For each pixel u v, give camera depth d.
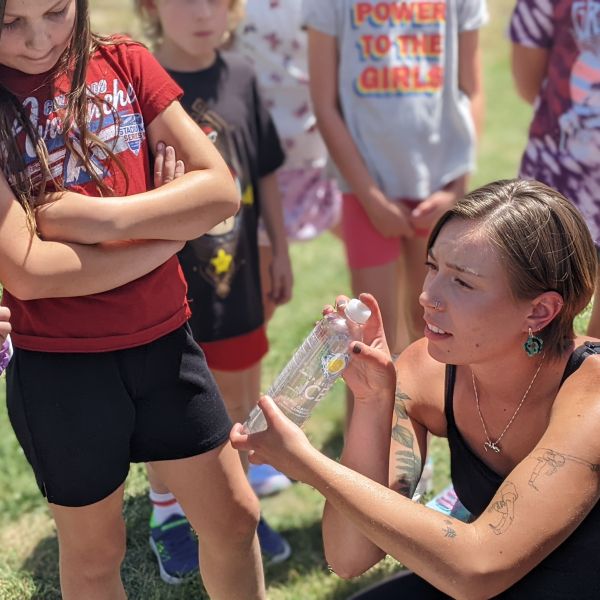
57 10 2.18
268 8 3.95
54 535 3.48
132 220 2.27
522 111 8.38
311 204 4.22
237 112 3.37
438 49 3.75
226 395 3.43
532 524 1.99
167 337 2.45
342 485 2.04
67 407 2.34
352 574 2.30
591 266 2.12
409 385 2.40
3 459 3.97
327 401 4.34
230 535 2.58
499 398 2.22
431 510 2.05
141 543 3.33
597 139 3.29
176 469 2.52
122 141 2.38
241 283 3.36
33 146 2.25
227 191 2.42
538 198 2.07
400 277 4.01
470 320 2.06
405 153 3.74
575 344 2.20
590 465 2.01
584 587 2.14
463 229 2.06
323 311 2.26
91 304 2.32
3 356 2.38
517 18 3.52
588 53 3.28
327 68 3.70
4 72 2.25
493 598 2.22
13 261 2.19
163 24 3.29
